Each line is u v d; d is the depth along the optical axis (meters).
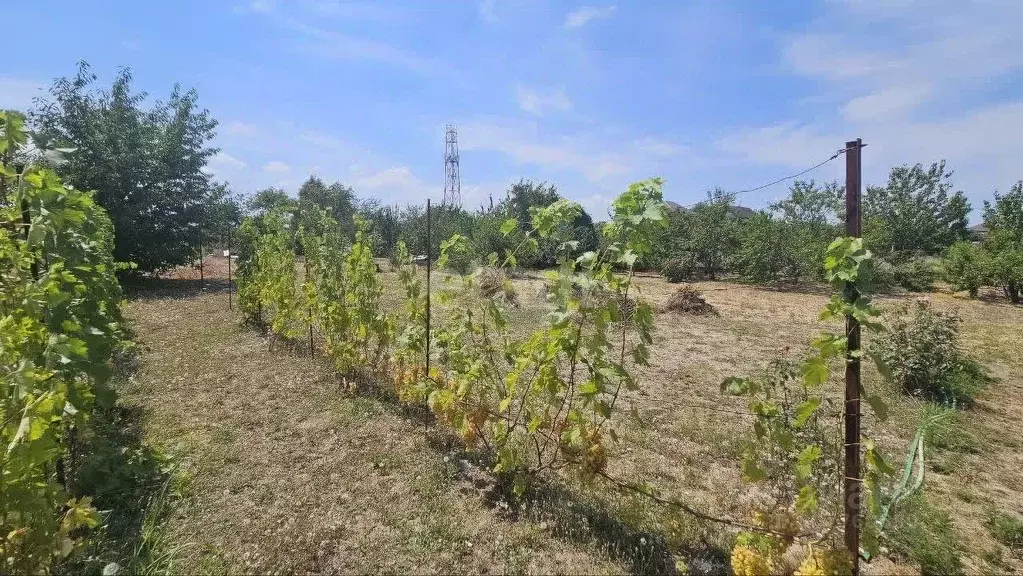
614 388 6.36
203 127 16.12
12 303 2.73
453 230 23.05
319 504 3.61
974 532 3.55
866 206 27.12
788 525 2.93
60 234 3.35
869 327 2.42
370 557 3.09
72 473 3.46
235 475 3.92
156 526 3.19
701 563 3.14
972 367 7.22
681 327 10.70
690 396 6.25
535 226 3.52
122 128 14.30
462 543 3.26
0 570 2.29
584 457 3.52
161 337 8.13
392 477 4.01
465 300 5.42
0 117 2.70
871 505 2.58
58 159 2.94
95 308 3.79
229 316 10.12
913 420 5.48
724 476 4.25
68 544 2.42
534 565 3.09
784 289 19.14
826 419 5.36
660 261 23.39
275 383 6.07
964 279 17.41
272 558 3.02
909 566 3.12
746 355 8.41
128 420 4.84
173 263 15.57
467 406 4.23
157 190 14.77
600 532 3.42
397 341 6.02
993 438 5.12
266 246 9.13
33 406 2.19
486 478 4.09
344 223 31.23
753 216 21.45
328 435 4.72
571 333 3.35
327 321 6.61
